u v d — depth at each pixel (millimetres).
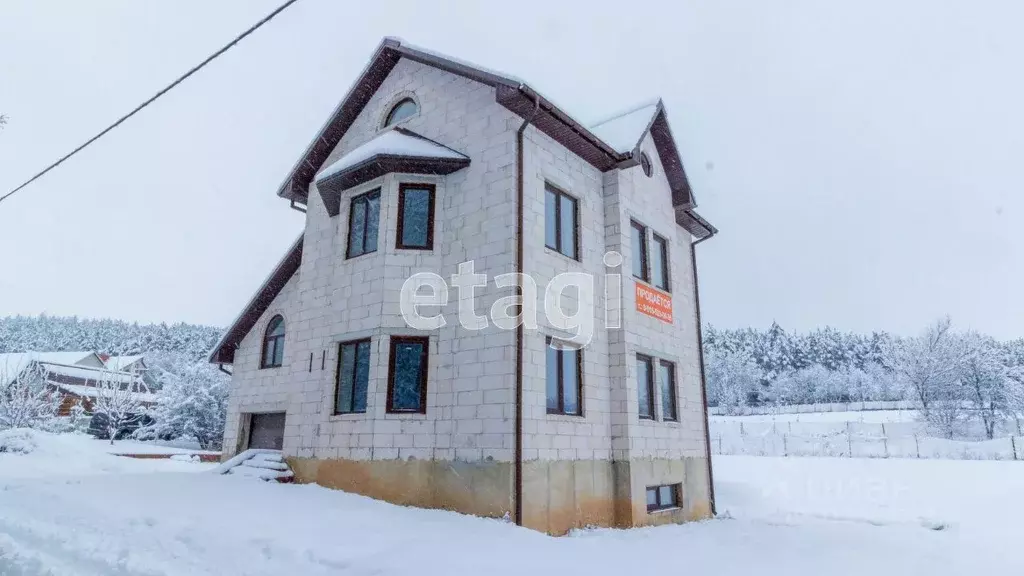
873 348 94625
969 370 43906
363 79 13812
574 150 12180
